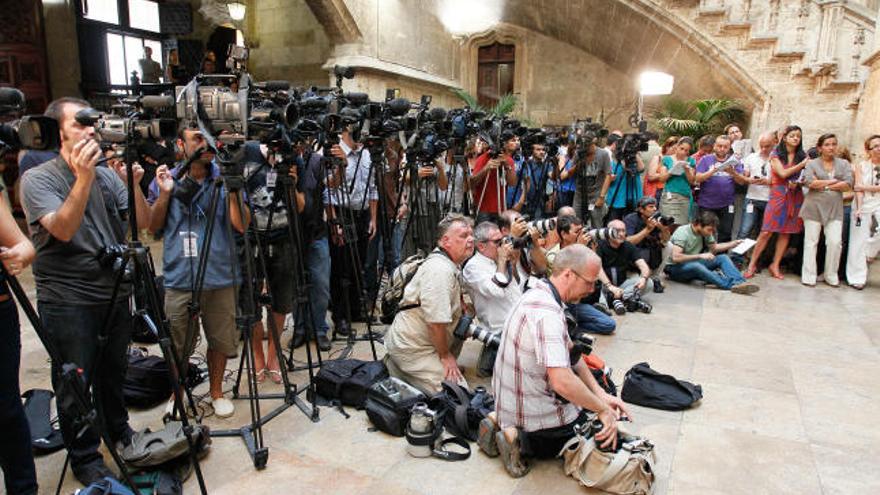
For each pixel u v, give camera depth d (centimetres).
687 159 562
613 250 452
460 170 476
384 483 211
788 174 504
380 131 307
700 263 512
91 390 206
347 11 728
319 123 284
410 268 294
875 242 509
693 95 919
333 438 243
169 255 240
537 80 1128
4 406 168
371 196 397
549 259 360
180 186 235
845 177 489
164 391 272
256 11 931
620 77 1073
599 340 368
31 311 155
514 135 420
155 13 882
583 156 486
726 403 278
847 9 723
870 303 455
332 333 381
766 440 244
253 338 296
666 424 258
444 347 278
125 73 841
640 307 429
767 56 760
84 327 195
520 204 475
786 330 388
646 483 202
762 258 587
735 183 575
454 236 276
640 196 541
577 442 213
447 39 1065
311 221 323
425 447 227
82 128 176
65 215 168
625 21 869
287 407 266
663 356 339
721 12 771
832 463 227
